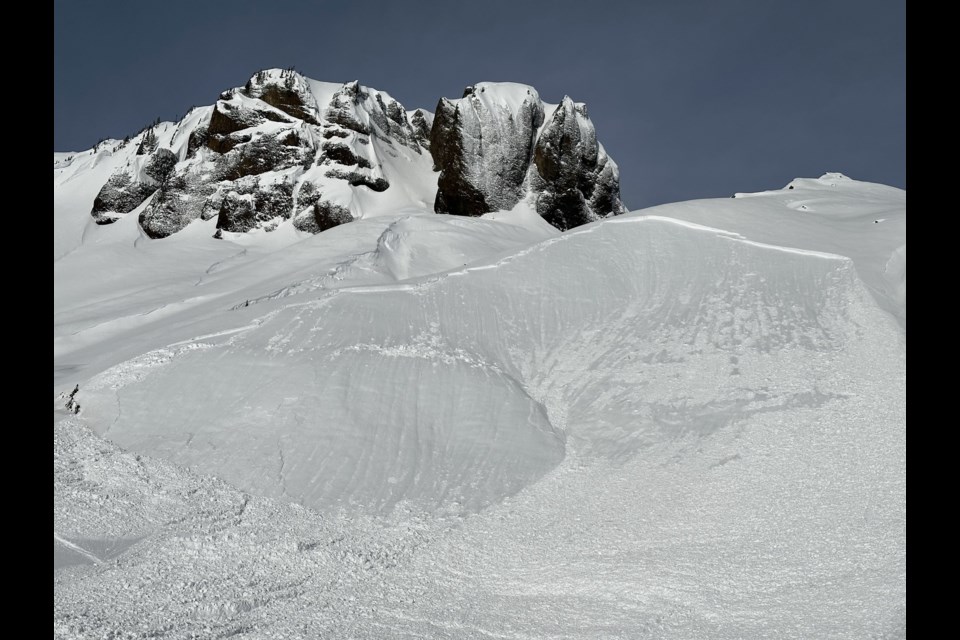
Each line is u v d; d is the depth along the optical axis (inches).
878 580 365.7
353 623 379.9
